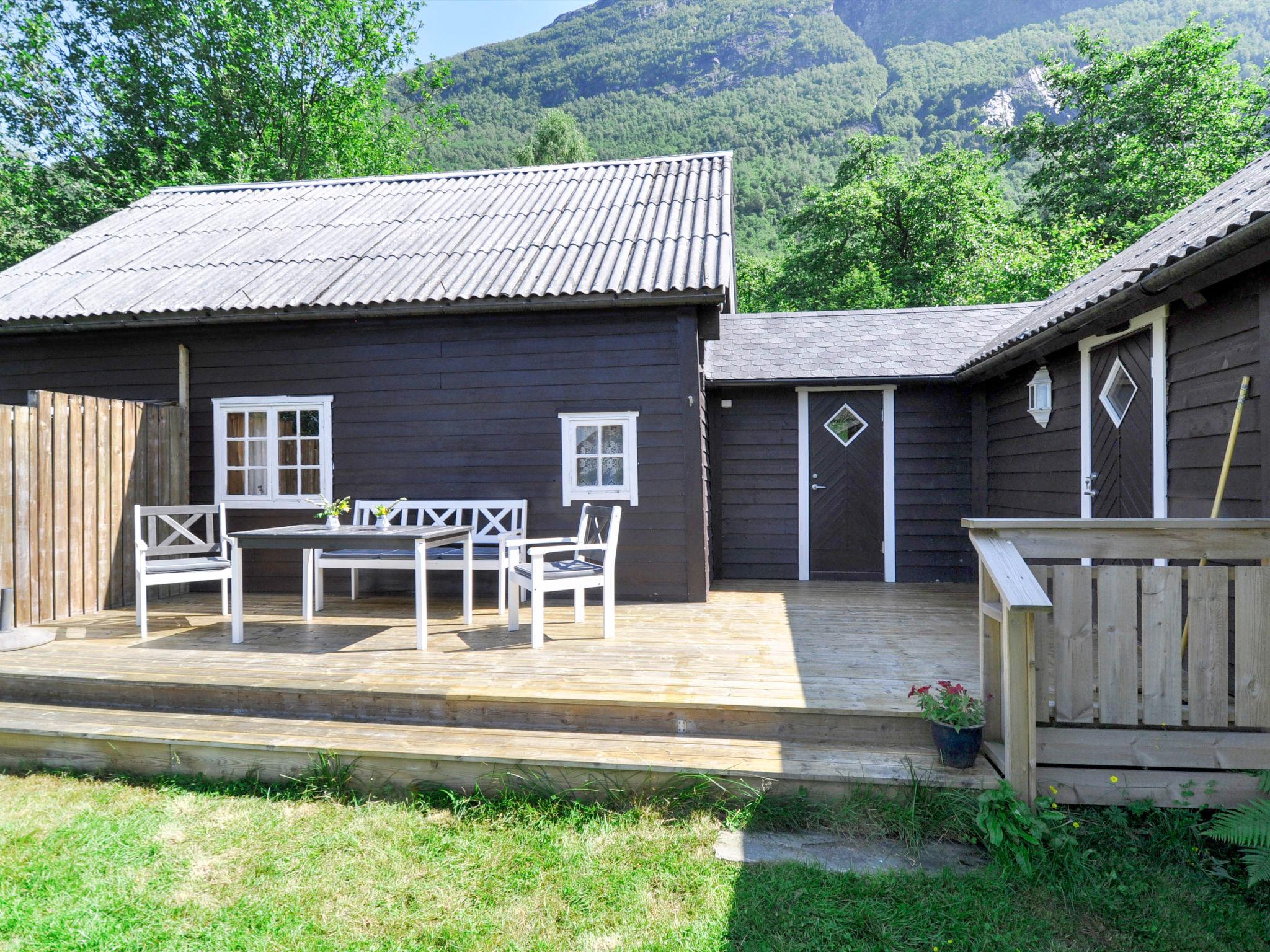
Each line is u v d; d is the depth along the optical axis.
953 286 20.69
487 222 7.98
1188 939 2.44
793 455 8.26
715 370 8.11
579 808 3.26
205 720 4.00
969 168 21.75
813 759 3.37
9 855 3.01
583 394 6.52
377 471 6.82
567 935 2.49
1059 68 22.56
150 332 7.10
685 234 6.95
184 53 19.47
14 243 16.81
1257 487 3.47
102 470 6.32
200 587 7.21
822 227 23.70
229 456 7.15
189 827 3.22
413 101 25.39
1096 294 4.66
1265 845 2.68
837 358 8.19
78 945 2.46
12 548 5.55
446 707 3.90
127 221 9.25
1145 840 2.97
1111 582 3.15
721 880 2.76
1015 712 3.02
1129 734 3.19
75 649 4.87
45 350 7.32
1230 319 3.72
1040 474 6.41
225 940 2.48
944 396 7.99
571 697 3.78
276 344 6.96
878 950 2.39
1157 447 4.43
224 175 18.75
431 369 6.73
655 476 6.47
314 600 6.28
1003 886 2.69
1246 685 3.10
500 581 5.95
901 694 3.79
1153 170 19.22
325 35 20.22
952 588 7.50
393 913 2.62
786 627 5.51
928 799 3.07
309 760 3.57
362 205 9.03
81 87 19.39
